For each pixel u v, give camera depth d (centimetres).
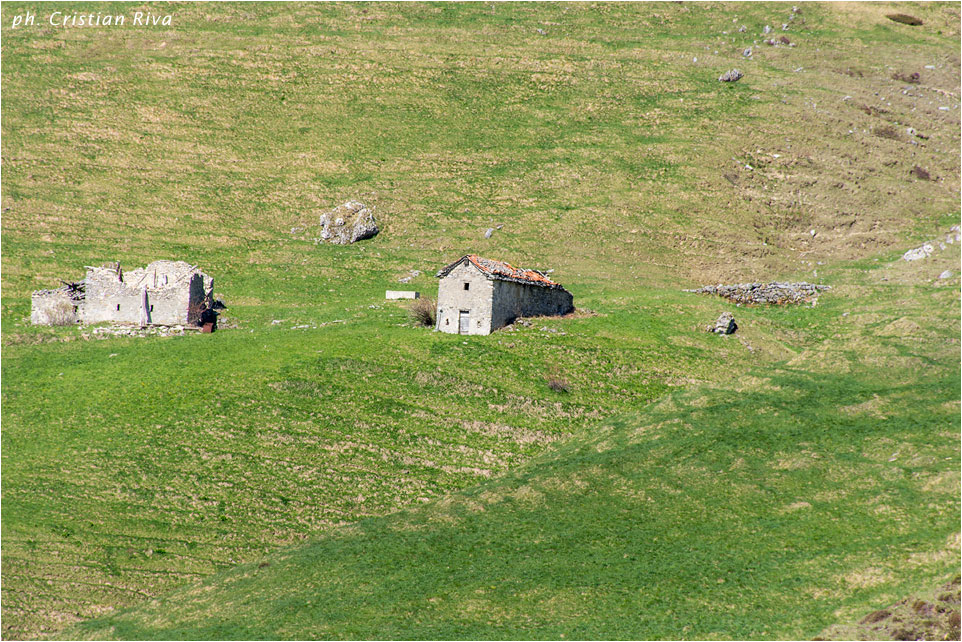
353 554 5231
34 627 4828
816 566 4653
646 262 11000
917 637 3959
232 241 11250
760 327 8562
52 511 5734
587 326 8331
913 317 7794
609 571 4844
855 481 5419
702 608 4422
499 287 8038
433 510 5706
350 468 6175
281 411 6781
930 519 4909
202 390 7119
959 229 11262
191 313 8675
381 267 10769
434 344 7706
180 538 5528
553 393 7069
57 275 10256
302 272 10594
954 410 6012
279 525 5634
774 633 4162
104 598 5050
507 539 5269
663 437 6303
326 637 4434
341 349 7681
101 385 7306
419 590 4797
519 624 4431
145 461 6250
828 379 6862
